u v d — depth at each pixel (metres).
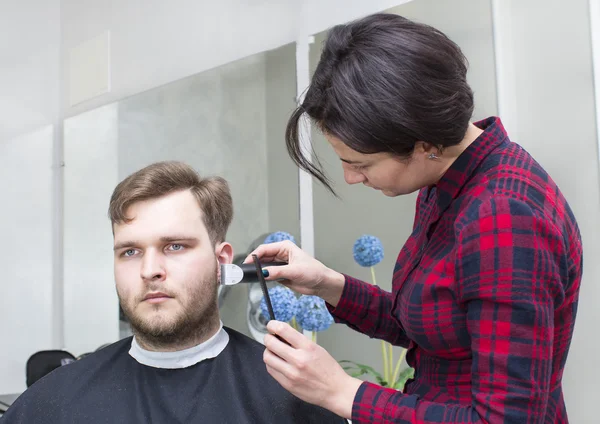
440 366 1.03
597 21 1.53
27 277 3.41
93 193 3.12
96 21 3.27
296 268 1.22
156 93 2.77
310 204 2.13
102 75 3.19
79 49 3.38
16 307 3.37
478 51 1.74
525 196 0.89
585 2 1.54
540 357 0.86
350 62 0.88
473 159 0.97
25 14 3.49
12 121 3.41
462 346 0.98
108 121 3.04
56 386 1.18
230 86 2.43
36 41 3.51
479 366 0.88
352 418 0.93
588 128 1.54
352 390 0.94
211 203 1.20
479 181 0.95
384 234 1.93
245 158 2.35
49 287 3.47
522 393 0.85
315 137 2.08
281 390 1.17
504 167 0.93
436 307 0.98
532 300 0.85
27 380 2.32
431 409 0.90
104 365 1.21
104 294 2.99
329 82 0.90
